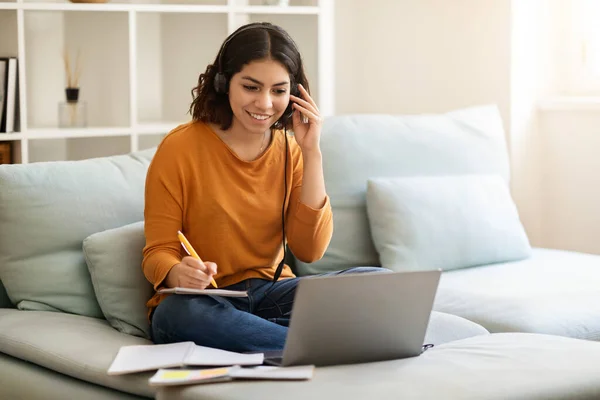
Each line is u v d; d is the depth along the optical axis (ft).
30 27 12.96
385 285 6.52
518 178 13.07
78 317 8.36
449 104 13.53
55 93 13.20
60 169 8.81
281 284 8.03
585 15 13.07
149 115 13.76
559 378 6.41
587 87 13.12
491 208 10.89
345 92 14.46
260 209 8.02
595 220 12.71
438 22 13.52
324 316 6.44
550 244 13.32
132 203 8.91
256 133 7.93
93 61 13.26
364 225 10.46
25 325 8.05
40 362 7.57
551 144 13.16
